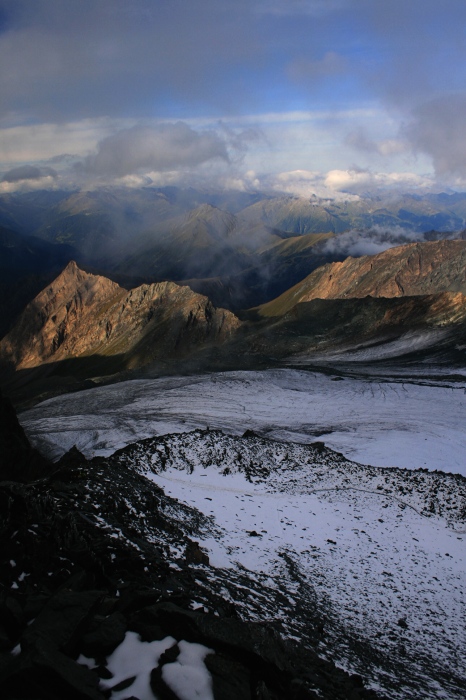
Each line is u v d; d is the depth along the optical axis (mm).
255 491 36781
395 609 23328
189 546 23969
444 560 29984
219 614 16641
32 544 16094
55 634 10930
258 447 46188
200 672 10883
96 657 11156
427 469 49969
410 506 37844
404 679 17297
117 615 12250
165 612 12297
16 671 9617
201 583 19812
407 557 29625
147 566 18562
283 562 26047
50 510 19281
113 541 19172
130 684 10484
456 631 22203
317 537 30375
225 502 33406
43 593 13688
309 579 24688
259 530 29812
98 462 36219
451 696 16781
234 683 10898
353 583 25203
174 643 11703
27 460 56406
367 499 38281
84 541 17578
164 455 39781
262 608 19688
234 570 23500
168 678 10570
